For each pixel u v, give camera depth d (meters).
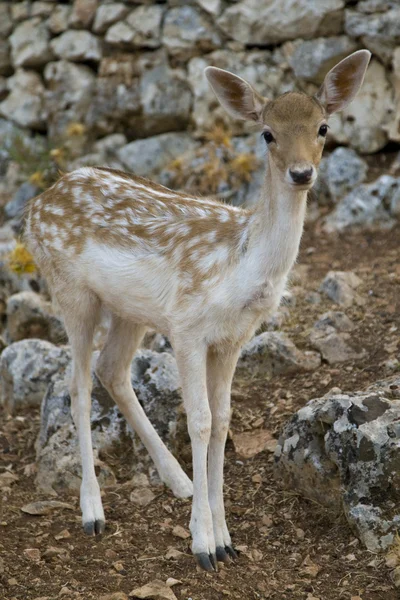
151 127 16.23
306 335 11.06
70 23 16.77
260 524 8.27
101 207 8.88
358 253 13.25
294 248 7.67
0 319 13.81
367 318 11.23
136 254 8.41
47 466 9.36
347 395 8.39
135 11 16.16
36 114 17.31
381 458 7.77
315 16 14.76
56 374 10.45
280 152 7.38
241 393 10.29
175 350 7.96
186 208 8.59
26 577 7.55
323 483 8.23
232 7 15.30
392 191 13.91
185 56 15.81
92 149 16.64
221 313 7.76
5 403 11.30
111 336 9.26
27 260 12.71
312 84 15.19
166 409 9.66
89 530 8.31
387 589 7.17
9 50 17.70
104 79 16.41
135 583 7.46
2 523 8.46
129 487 9.19
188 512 8.65
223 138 14.91
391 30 14.24
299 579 7.41
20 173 17.11
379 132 14.68
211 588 7.32
